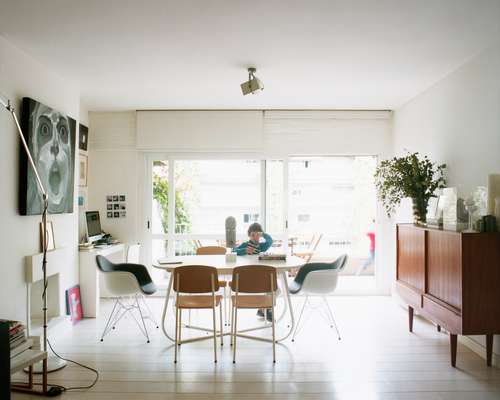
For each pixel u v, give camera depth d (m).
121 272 3.96
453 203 3.46
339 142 5.96
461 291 3.12
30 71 3.75
